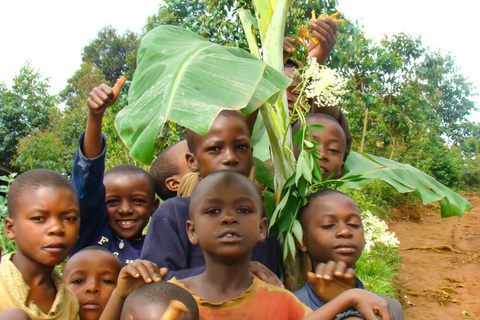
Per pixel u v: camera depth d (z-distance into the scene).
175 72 1.95
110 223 2.99
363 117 13.72
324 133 2.93
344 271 1.93
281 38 2.72
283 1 2.73
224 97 1.82
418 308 7.36
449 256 10.25
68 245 1.86
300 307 1.97
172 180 3.48
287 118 2.70
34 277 1.85
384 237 3.12
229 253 1.87
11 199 1.87
